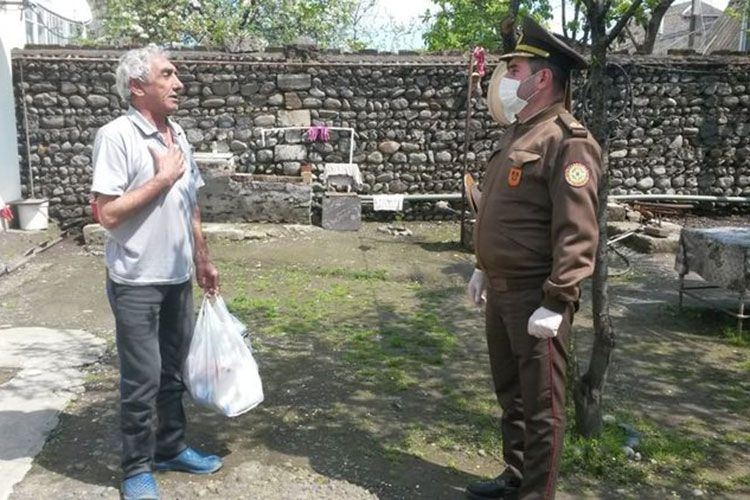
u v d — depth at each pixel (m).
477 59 9.24
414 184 10.45
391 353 5.03
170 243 3.04
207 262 3.36
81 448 3.54
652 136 10.73
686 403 4.29
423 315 6.02
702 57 10.63
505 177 2.71
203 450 3.54
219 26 14.44
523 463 2.88
